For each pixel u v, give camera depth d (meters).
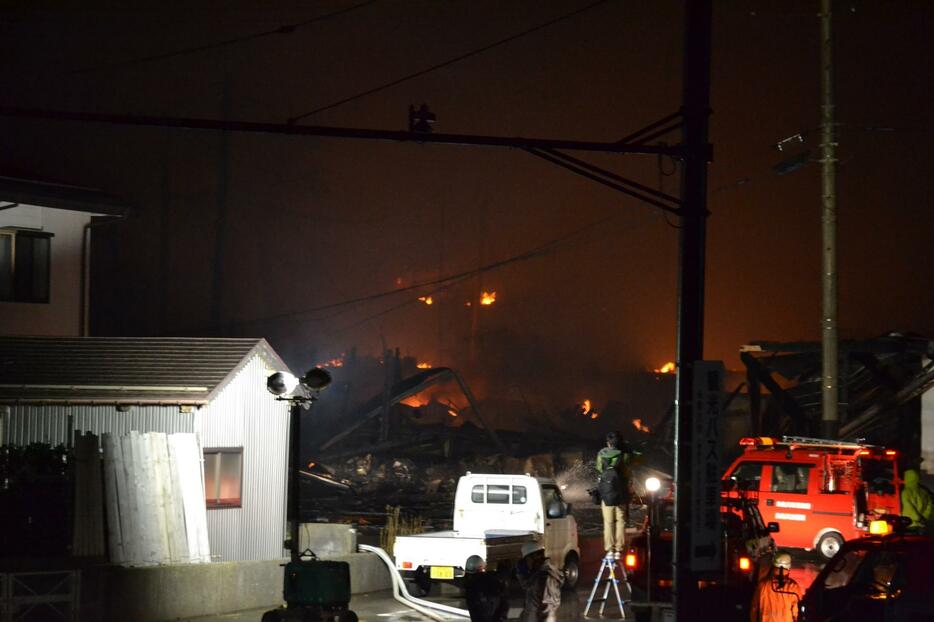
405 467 74.06
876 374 54.59
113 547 30.59
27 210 52.28
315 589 25.41
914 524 33.75
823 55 42.47
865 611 18.91
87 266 54.28
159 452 32.28
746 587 25.97
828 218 42.31
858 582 20.30
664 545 27.20
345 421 81.44
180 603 28.80
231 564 30.16
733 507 28.95
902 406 55.09
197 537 32.66
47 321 52.72
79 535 30.12
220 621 28.72
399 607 31.38
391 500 64.06
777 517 42.59
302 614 25.28
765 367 61.59
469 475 36.50
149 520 31.42
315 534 37.44
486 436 84.81
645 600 27.27
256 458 38.31
